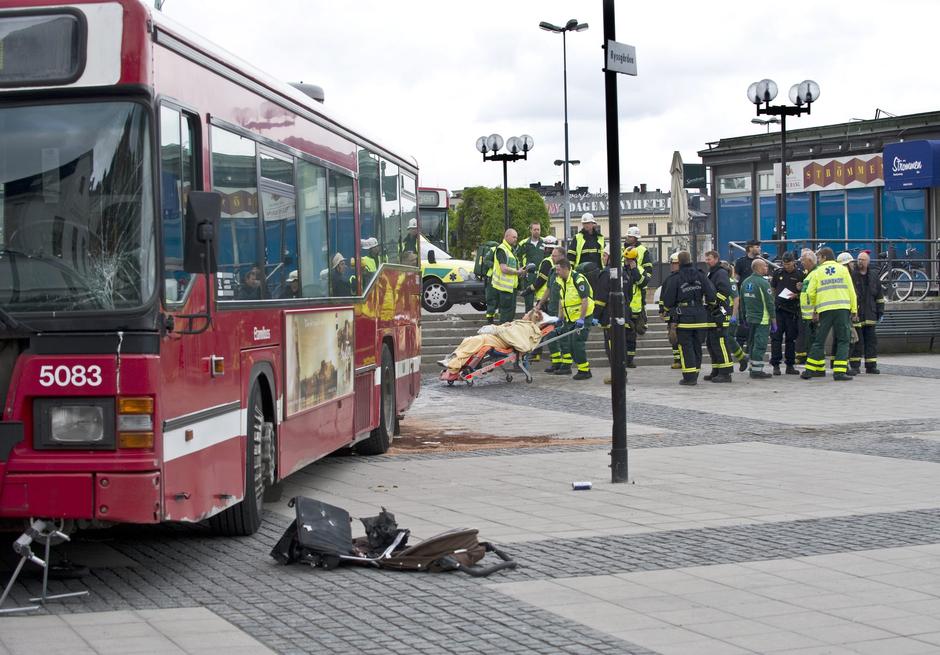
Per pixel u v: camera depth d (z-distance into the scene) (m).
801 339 27.61
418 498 11.65
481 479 12.88
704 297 23.31
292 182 10.93
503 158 37.59
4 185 7.49
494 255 27.50
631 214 182.38
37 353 7.36
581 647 6.54
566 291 24.44
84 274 7.43
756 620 7.10
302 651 6.48
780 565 8.57
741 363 26.34
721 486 12.23
